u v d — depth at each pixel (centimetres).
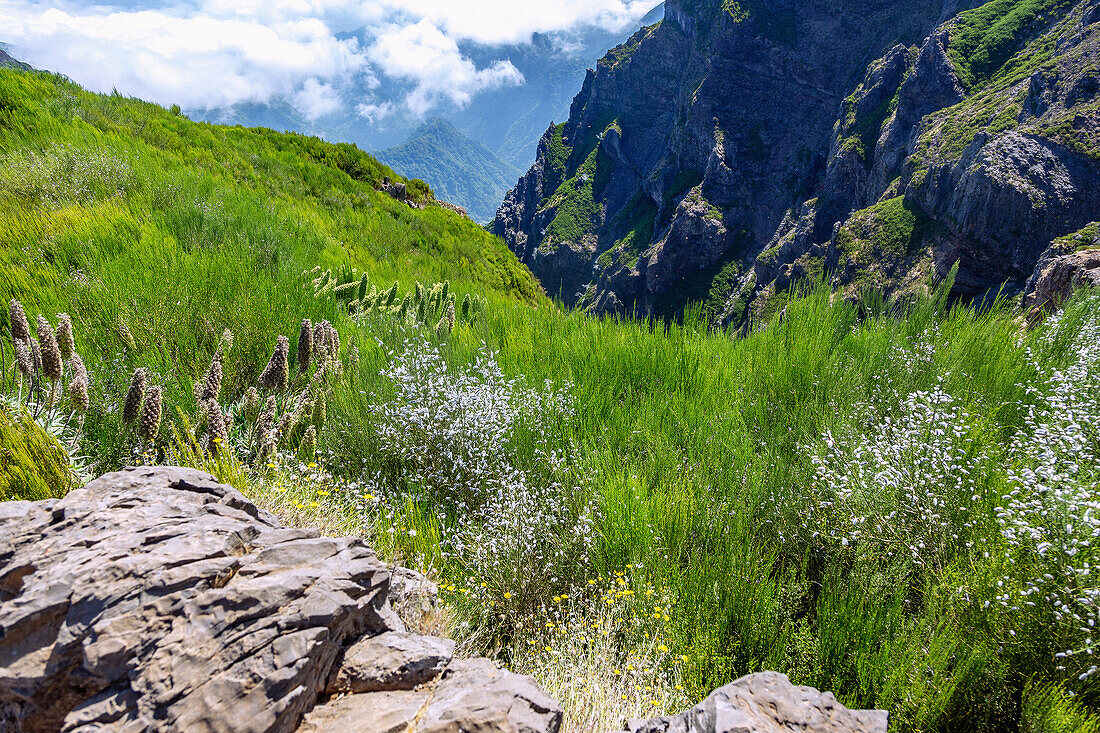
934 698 227
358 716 176
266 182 1268
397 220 1487
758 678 198
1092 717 210
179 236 744
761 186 11844
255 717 160
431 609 271
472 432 381
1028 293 714
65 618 168
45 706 157
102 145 940
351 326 612
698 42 13888
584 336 623
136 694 159
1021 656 241
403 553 323
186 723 156
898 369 465
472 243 1666
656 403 476
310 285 665
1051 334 485
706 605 279
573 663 252
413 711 178
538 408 437
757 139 12019
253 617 182
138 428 317
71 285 506
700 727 183
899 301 598
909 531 297
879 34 11000
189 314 504
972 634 252
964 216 5359
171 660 166
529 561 310
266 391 423
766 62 12006
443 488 380
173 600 178
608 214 18612
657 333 618
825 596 281
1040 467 278
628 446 414
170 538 202
